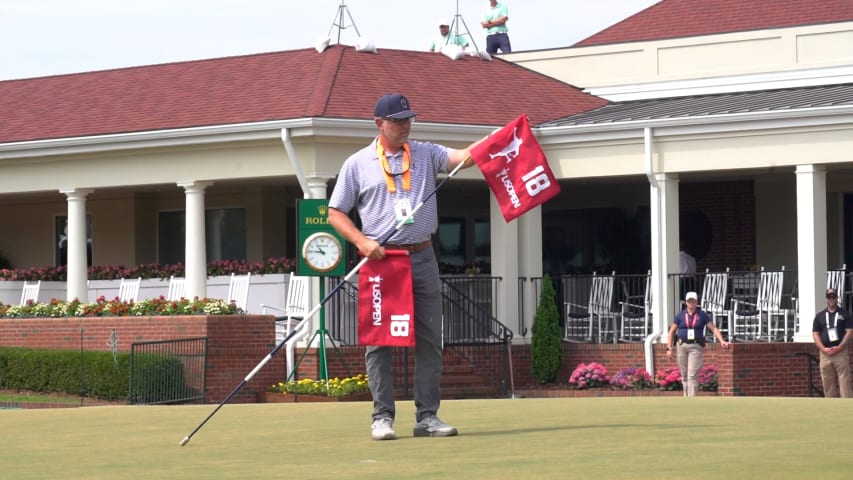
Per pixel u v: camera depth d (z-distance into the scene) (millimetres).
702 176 66562
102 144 64000
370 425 23375
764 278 58500
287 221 74562
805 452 17734
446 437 21016
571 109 67812
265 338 56938
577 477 15789
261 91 64688
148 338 57344
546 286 61469
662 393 57188
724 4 78812
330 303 59250
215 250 75000
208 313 57312
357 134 59938
